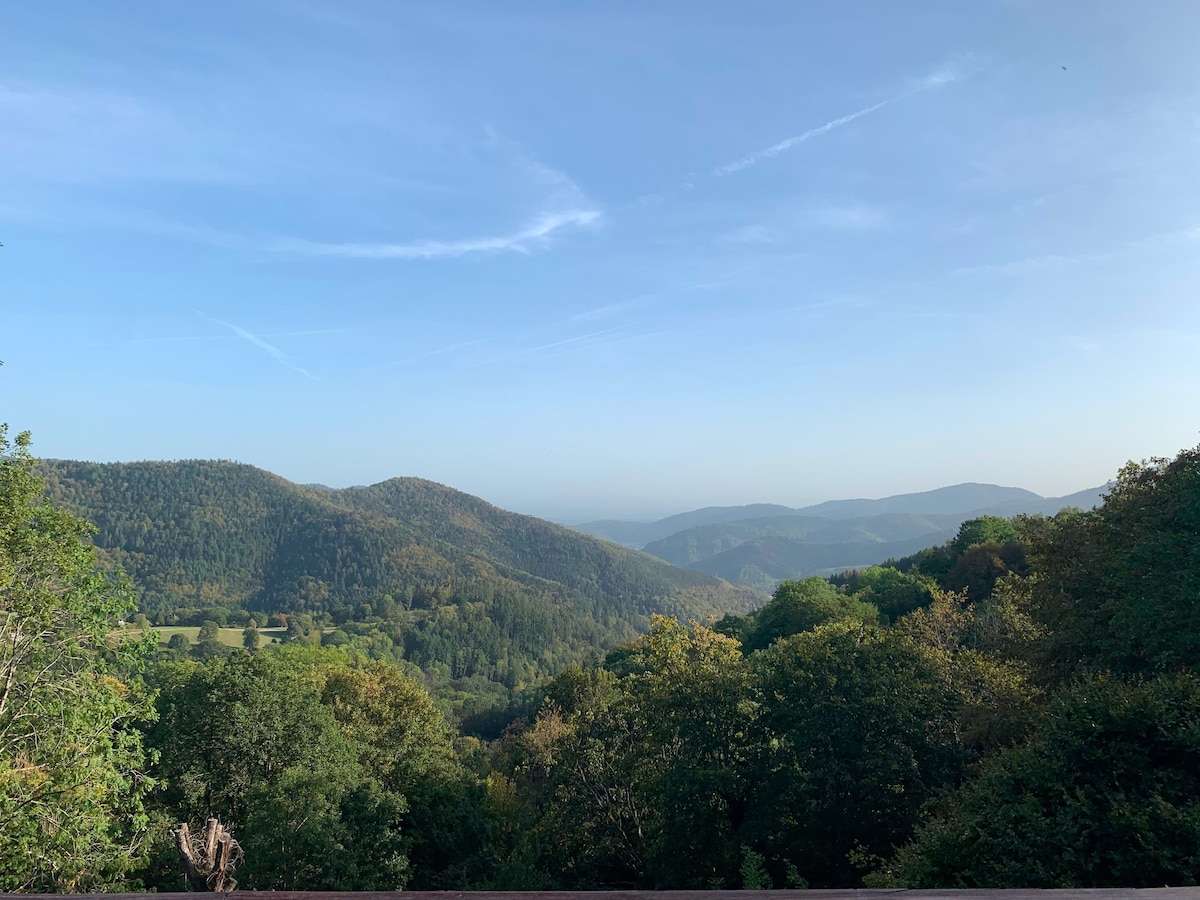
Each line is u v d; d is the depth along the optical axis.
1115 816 6.96
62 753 9.25
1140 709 8.01
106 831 9.91
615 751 20.36
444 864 17.95
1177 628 11.99
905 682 15.70
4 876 8.59
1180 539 13.03
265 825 13.27
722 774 15.80
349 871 12.71
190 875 8.16
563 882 19.20
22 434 10.60
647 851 17.78
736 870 15.27
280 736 18.36
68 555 10.30
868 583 65.06
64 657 10.05
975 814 8.43
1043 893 1.22
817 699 15.70
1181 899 1.18
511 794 26.81
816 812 14.96
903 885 8.23
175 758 17.97
